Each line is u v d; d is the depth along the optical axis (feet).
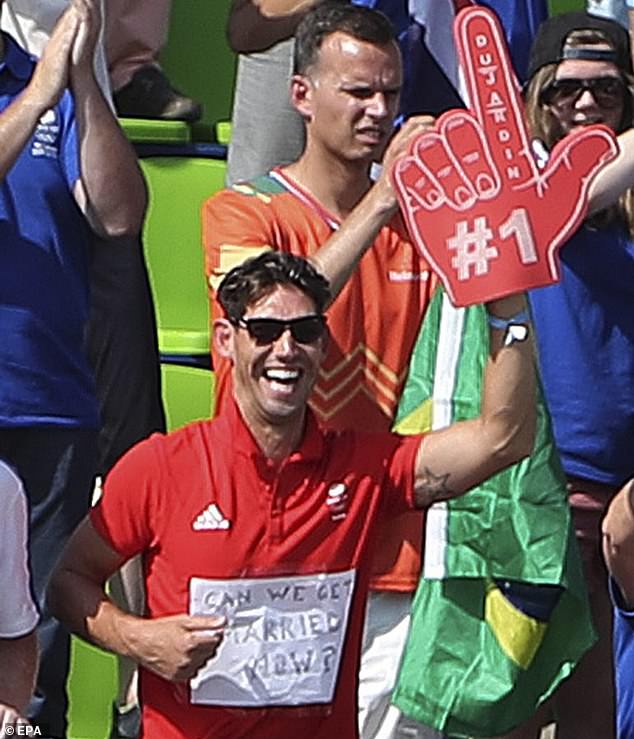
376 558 73.56
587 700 76.95
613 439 75.97
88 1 72.08
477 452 63.77
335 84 72.90
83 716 84.28
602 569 76.54
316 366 63.00
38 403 72.28
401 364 73.61
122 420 79.87
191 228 93.50
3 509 59.52
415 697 72.02
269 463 62.90
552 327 75.72
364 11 73.77
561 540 71.82
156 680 63.41
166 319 92.99
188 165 94.02
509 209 60.39
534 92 76.54
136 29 94.84
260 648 63.16
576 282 75.41
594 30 76.02
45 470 72.95
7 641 60.13
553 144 76.38
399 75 73.36
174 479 62.95
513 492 71.72
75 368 73.41
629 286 75.61
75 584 63.62
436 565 71.87
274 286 62.59
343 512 63.46
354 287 73.15
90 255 74.38
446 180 60.49
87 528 63.67
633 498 69.46
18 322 72.08
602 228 75.41
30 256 72.38
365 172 73.97
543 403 72.18
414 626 72.28
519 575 71.72
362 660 74.02
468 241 60.49
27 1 83.97
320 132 73.41
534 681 72.43
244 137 89.81
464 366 72.43
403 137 69.46
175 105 95.09
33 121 71.15
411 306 73.72
